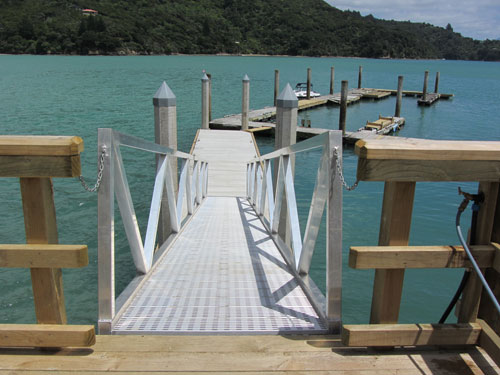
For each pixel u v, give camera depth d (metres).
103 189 2.28
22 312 5.50
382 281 2.03
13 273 6.39
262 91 39.56
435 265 1.97
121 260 7.06
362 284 6.37
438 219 9.41
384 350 2.11
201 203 8.41
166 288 3.13
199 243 4.84
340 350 2.12
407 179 1.87
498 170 1.89
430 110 30.05
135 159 13.69
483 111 29.62
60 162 1.83
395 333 2.02
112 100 28.42
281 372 1.94
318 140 2.54
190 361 2.01
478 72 99.56
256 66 80.81
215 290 3.10
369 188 11.66
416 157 1.85
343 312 5.64
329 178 2.29
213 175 11.20
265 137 20.03
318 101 31.34
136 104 26.78
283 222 6.07
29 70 53.84
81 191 10.35
